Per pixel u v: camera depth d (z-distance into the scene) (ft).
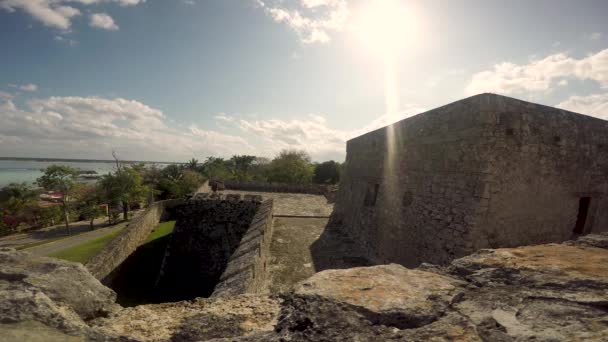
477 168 21.34
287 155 154.40
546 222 23.24
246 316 7.30
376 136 40.73
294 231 43.62
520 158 21.84
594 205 26.30
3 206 126.41
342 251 35.78
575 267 8.02
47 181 111.24
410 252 27.66
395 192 32.78
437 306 6.11
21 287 6.23
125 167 131.95
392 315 5.71
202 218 47.98
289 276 28.02
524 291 6.73
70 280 7.24
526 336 4.96
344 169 56.03
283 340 5.06
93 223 133.69
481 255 9.31
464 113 23.02
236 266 20.12
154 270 50.16
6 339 4.35
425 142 28.09
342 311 5.77
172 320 7.11
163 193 158.30
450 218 23.24
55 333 4.79
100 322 6.91
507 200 21.40
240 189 86.99
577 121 25.11
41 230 123.54
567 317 5.56
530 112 22.52
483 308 6.02
